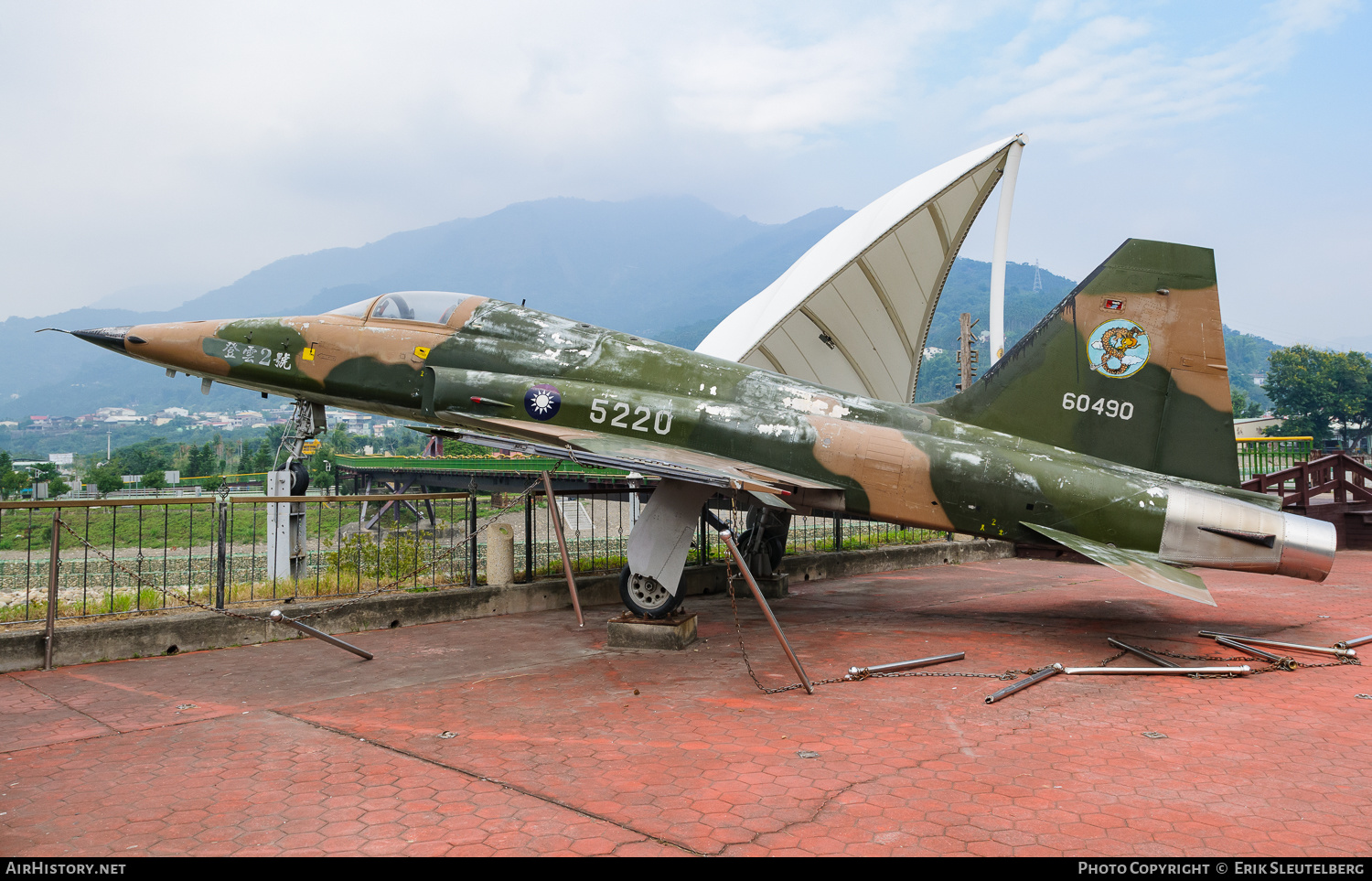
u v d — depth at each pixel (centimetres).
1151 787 446
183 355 1134
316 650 840
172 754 511
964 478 897
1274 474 1889
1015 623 976
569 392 980
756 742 531
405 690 673
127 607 888
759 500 949
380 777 468
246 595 962
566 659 793
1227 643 827
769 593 1201
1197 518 836
